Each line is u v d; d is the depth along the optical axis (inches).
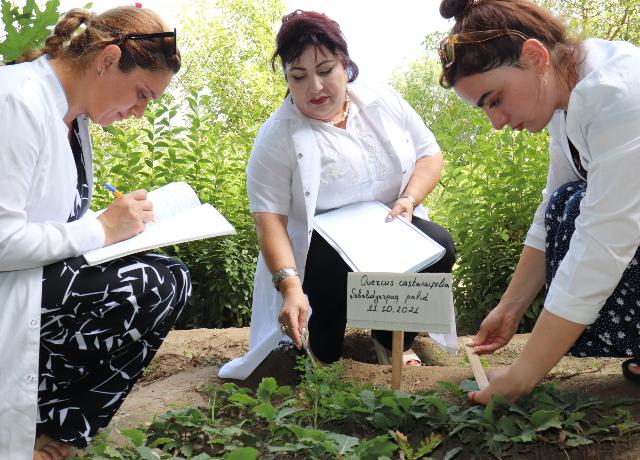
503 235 171.2
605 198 80.9
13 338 78.3
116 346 86.1
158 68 86.9
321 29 112.7
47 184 83.4
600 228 81.4
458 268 178.2
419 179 127.9
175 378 126.6
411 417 94.3
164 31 87.1
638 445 85.6
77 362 85.7
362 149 122.3
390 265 107.9
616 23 531.8
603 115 80.4
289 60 114.5
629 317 94.1
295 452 87.7
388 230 115.3
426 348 157.0
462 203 174.1
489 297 172.9
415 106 485.7
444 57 88.2
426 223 127.4
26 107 79.0
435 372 122.6
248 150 205.3
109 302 84.3
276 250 115.5
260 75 793.6
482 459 88.8
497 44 83.7
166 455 88.0
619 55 82.9
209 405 105.0
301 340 108.0
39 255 79.7
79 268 83.1
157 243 84.9
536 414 86.5
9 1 115.4
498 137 173.6
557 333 86.0
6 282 80.7
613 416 91.0
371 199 126.0
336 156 120.3
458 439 92.1
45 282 81.6
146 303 86.3
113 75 85.7
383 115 126.0
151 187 195.8
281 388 105.1
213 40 891.4
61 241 81.0
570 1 521.3
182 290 92.4
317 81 114.3
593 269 82.4
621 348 97.1
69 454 87.0
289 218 125.4
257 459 88.4
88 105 87.7
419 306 103.0
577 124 83.4
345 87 119.0
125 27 85.4
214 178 209.3
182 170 200.2
